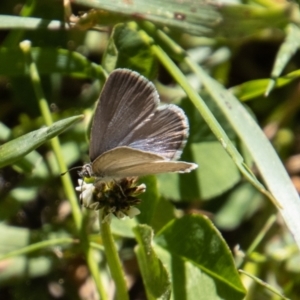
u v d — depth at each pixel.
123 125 0.20
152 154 0.19
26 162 0.23
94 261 0.22
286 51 0.23
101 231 0.21
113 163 0.20
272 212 0.24
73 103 0.25
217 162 0.23
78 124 0.24
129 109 0.20
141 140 0.20
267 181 0.21
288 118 0.26
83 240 0.22
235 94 0.24
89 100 0.25
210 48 0.26
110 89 0.20
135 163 0.20
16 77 0.25
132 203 0.21
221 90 0.23
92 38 0.26
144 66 0.23
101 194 0.20
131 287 0.24
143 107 0.20
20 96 0.25
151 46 0.23
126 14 0.22
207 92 0.23
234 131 0.23
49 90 0.25
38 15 0.25
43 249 0.23
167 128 0.20
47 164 0.24
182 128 0.20
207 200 0.25
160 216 0.23
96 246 0.22
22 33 0.24
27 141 0.20
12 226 0.24
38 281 0.24
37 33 0.25
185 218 0.21
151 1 0.22
